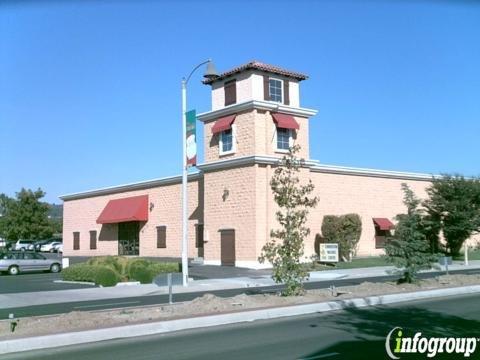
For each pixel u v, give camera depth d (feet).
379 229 128.88
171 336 38.09
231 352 31.48
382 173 130.21
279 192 55.16
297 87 111.55
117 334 38.11
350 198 123.95
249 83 105.81
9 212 214.28
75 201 170.19
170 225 132.26
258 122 104.17
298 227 56.18
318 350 31.32
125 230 147.84
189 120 76.84
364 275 90.48
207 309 46.73
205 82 114.01
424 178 140.46
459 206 120.16
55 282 88.17
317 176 118.01
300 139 109.70
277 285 76.64
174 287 74.33
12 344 34.06
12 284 85.40
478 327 38.11
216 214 109.91
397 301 55.42
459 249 133.69
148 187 140.67
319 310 49.16
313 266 56.80
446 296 59.57
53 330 38.14
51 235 223.10
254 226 101.24
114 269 83.35
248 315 44.73
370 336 35.58
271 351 31.37
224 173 108.88
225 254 106.73
